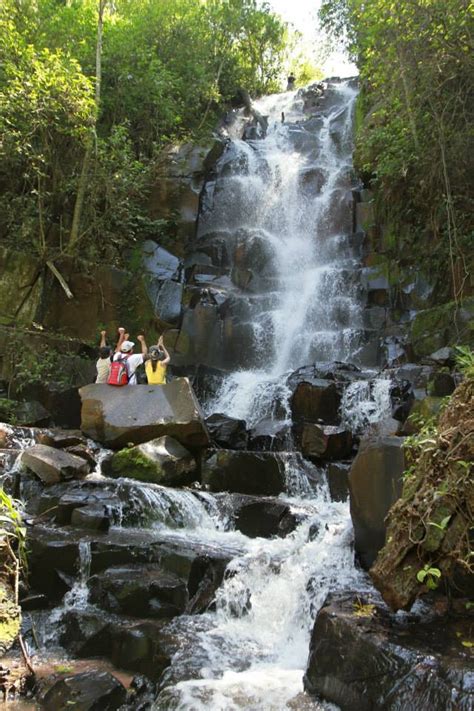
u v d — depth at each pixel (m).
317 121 21.75
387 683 3.95
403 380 10.42
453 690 3.60
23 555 5.96
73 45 16.98
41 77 13.36
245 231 17.72
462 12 10.73
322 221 17.83
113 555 6.71
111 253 15.34
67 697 4.93
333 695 4.30
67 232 14.95
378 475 5.99
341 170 18.72
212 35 23.22
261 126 22.53
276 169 19.53
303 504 8.29
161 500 7.88
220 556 6.58
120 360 10.36
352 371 11.99
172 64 20.02
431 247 14.01
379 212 15.50
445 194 13.21
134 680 5.28
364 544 6.10
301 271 17.09
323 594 5.67
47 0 17.45
